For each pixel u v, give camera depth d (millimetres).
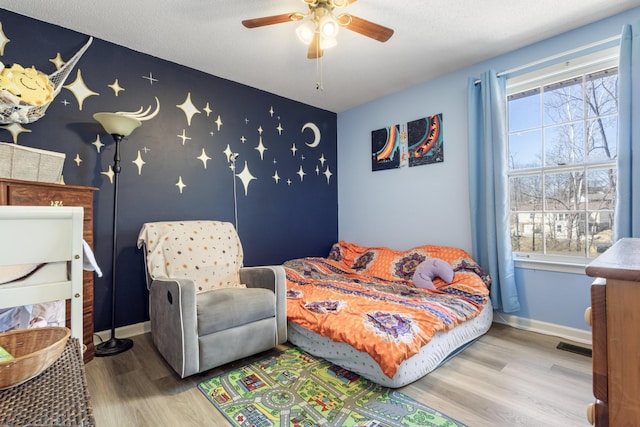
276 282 2195
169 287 1863
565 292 2365
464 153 2930
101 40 2385
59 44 2205
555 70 2377
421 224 3281
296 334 2225
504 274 2527
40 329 769
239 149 3203
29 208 824
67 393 590
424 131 3221
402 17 2125
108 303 2416
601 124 2266
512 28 2273
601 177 2279
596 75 2277
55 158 1919
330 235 4098
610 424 542
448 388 1683
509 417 1442
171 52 2576
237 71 2926
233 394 1652
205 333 1816
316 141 3939
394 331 1763
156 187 2660
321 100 3707
